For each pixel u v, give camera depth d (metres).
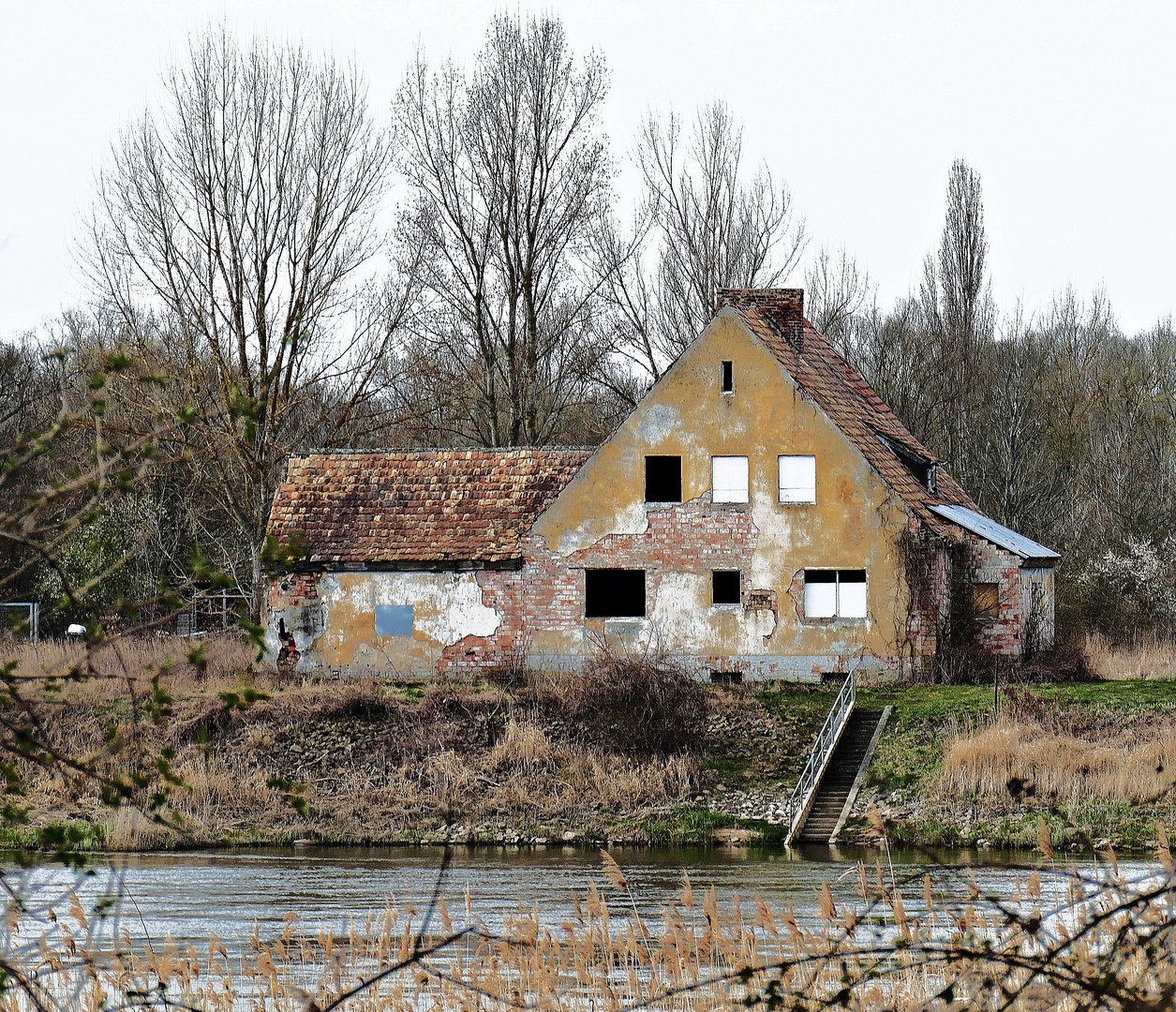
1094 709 104.56
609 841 94.62
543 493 130.62
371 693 112.81
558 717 111.06
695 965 45.03
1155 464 184.50
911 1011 36.19
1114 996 28.70
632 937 45.53
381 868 85.12
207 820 95.12
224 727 106.56
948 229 182.62
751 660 122.19
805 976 40.09
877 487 121.62
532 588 125.00
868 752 103.06
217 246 145.50
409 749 107.12
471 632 125.12
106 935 61.97
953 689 116.12
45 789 94.25
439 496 132.25
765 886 76.38
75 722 92.38
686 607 123.44
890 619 120.69
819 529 122.19
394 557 126.19
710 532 123.50
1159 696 106.75
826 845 91.94
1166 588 150.25
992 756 95.12
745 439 123.50
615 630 124.00
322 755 106.31
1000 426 175.88
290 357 141.38
